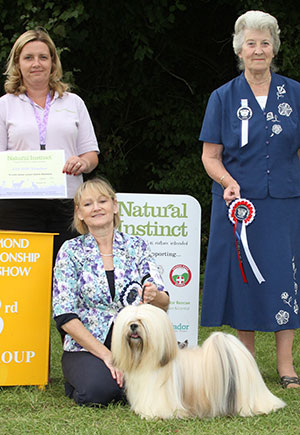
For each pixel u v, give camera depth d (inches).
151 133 431.2
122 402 159.2
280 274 179.8
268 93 181.2
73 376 159.8
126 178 451.2
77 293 165.0
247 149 180.4
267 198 180.1
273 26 177.6
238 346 150.5
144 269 167.0
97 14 372.8
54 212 187.2
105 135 434.6
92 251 166.4
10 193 179.9
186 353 152.4
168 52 423.8
